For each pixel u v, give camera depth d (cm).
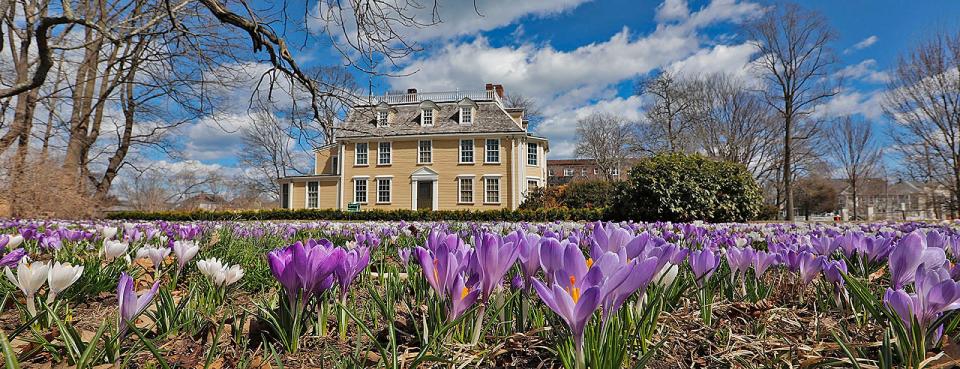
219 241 418
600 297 97
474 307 147
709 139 3253
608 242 153
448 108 2970
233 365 142
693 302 206
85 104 1677
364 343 162
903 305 122
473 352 138
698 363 143
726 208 1461
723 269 245
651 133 3456
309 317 161
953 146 2366
